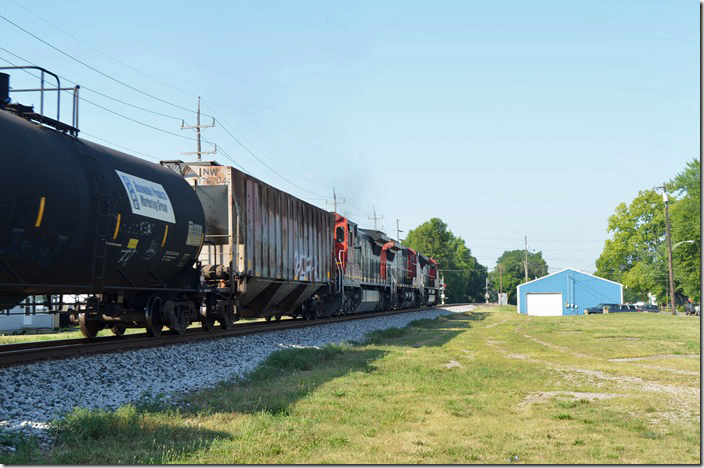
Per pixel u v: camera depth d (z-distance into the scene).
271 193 23.41
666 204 65.94
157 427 8.91
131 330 24.95
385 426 9.68
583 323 42.41
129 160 14.60
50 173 11.05
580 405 11.55
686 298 98.88
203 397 11.25
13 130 10.62
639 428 9.65
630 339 27.75
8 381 10.13
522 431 9.41
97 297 14.55
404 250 54.72
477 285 152.75
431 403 11.63
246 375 14.10
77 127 13.02
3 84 11.82
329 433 9.05
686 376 15.61
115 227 12.95
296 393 12.16
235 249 19.92
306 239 27.92
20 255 10.71
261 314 24.67
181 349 15.30
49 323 29.52
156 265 15.39
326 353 18.53
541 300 79.00
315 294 31.28
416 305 61.69
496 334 31.80
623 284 91.56
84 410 8.77
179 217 15.75
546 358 19.97
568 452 8.20
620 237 91.75
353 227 36.28
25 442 7.56
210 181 19.84
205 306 18.78
